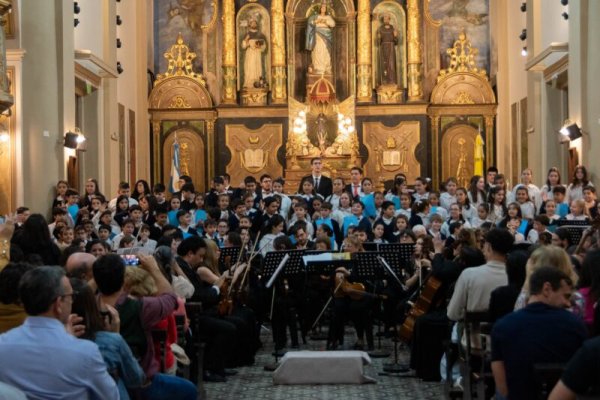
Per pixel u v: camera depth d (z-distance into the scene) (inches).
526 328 230.7
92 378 211.2
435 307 444.5
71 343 211.8
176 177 1116.5
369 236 649.0
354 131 1118.4
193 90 1157.1
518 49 1066.7
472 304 345.7
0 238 378.6
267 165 1146.0
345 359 446.0
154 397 285.7
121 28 1054.4
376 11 1159.0
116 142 1002.7
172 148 1156.5
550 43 920.9
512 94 1098.7
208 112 1155.3
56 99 755.4
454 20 1165.1
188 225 629.0
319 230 577.9
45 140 735.1
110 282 263.1
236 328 458.0
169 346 326.3
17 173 722.2
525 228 628.1
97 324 243.0
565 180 943.7
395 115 1141.1
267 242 588.1
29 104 728.3
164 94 1159.0
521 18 1053.8
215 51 1167.6
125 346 244.5
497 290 307.1
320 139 1118.4
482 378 317.1
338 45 1155.9
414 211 674.8
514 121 1087.6
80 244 468.4
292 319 539.8
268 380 457.4
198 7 1170.0
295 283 535.2
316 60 1133.7
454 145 1151.6
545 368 217.6
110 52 976.9
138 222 629.9
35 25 732.0
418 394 420.2
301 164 1116.5
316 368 446.0
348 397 416.5
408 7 1143.0
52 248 429.4
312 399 414.0
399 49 1159.0
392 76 1150.3
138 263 355.3
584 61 765.9
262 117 1147.3
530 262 263.9
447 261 439.8
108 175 976.9
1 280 257.4
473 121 1151.6
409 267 516.1
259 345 534.6
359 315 520.1
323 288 554.6
